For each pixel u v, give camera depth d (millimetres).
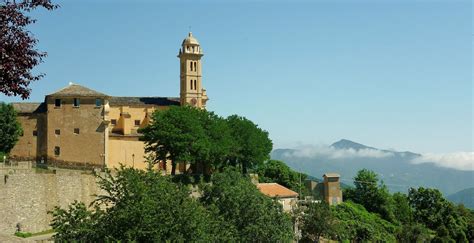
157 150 104750
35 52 28344
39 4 27969
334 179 150125
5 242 36438
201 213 41000
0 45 27109
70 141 116125
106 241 35250
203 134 106188
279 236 61594
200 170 113812
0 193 62500
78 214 38250
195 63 140125
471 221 152250
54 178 71062
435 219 149250
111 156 119312
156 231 36406
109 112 125875
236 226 59562
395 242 124500
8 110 114125
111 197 39531
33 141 116812
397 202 151875
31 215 66812
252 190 63906
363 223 125812
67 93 116562
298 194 124375
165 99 140625
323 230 91438
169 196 39000
